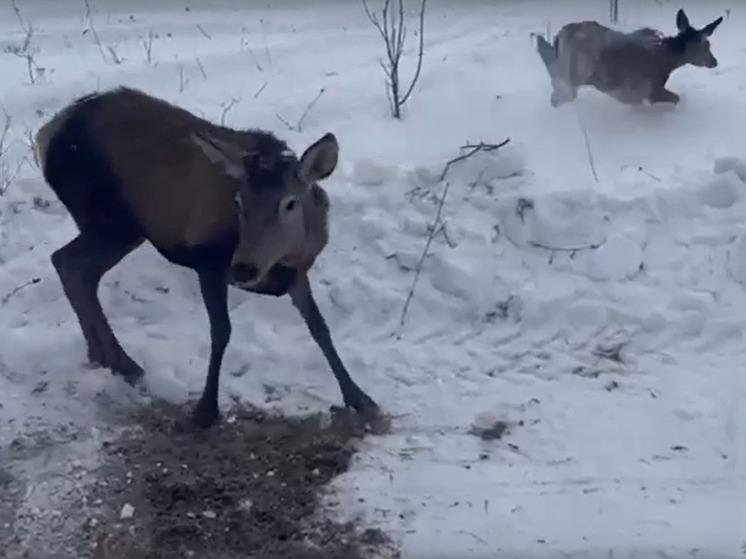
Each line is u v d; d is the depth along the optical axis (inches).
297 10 404.5
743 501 202.5
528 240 262.1
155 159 226.2
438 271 255.9
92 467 214.2
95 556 195.3
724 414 222.2
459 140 292.2
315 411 228.7
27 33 379.6
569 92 303.1
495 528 198.4
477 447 217.6
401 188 270.7
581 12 385.4
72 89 327.3
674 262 256.4
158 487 208.8
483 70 329.7
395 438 220.5
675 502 203.0
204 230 220.8
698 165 277.0
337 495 206.8
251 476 211.6
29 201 277.0
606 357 239.9
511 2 402.3
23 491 209.0
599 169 278.1
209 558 194.1
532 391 231.5
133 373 236.1
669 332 244.2
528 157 283.4
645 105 300.4
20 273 259.4
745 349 239.8
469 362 239.8
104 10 415.5
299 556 193.9
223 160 210.1
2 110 317.7
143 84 331.0
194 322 251.9
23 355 240.1
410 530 198.8
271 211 205.9
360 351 242.7
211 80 334.0
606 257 256.2
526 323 247.6
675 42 296.0
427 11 394.0
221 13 404.8
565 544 194.9
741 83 313.7
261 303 252.8
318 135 297.1
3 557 195.6
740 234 259.6
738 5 384.8
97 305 238.2
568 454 214.8
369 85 322.3
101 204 233.0
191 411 229.5
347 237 263.6
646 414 223.9
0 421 225.9
